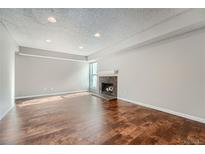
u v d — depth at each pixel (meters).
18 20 2.51
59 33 3.34
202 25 2.25
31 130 2.06
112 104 3.99
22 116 2.76
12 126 2.21
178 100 2.84
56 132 2.00
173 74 2.93
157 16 2.41
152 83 3.48
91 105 3.85
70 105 3.83
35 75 5.35
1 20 2.49
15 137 1.82
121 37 3.71
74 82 6.84
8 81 3.10
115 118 2.68
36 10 2.13
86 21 2.60
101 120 2.55
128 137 1.85
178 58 2.82
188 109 2.65
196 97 2.51
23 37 3.66
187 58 2.64
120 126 2.26
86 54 6.50
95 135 1.91
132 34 3.46
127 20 2.57
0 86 2.51
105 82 5.80
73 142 1.71
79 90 7.07
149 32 3.04
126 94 4.50
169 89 3.03
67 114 2.93
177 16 2.40
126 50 4.36
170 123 2.40
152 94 3.49
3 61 2.69
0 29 2.52
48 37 3.67
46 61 5.70
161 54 3.21
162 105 3.21
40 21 2.57
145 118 2.69
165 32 2.64
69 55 6.27
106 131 2.05
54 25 2.79
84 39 3.89
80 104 3.97
